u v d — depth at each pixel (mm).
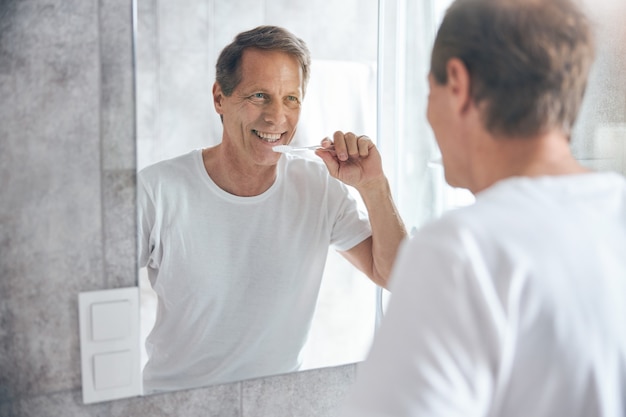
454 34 703
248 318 1106
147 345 1030
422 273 620
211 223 1061
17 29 904
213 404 1093
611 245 641
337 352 1183
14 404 974
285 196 1109
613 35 1351
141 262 1016
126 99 975
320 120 1130
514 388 618
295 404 1162
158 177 1012
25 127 925
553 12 674
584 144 1371
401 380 594
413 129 1216
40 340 973
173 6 994
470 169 745
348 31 1136
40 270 958
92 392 998
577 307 609
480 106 698
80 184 963
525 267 605
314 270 1149
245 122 1066
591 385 614
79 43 937
